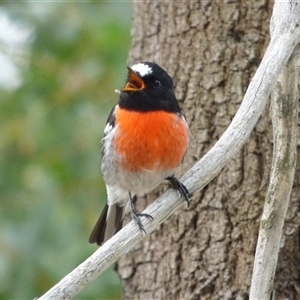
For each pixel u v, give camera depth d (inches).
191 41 463.2
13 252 587.2
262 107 378.9
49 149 652.1
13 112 670.5
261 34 449.7
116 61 660.1
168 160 418.6
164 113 413.1
